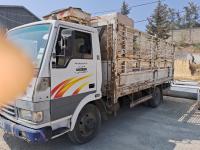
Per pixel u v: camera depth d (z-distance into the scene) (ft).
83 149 12.90
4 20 68.18
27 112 10.31
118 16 15.44
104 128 16.81
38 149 12.87
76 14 14.05
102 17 15.29
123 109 23.09
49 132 10.68
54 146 13.28
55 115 10.93
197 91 26.63
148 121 18.88
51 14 14.39
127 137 14.93
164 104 26.14
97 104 14.39
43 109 10.23
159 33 143.64
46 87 10.29
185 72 70.18
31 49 10.99
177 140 14.56
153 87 22.94
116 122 18.48
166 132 16.10
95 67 13.51
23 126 10.52
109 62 14.80
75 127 12.68
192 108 24.07
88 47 12.94
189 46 136.05
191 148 13.32
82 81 12.51
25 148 12.96
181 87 28.68
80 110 12.54
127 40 16.38
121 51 15.46
